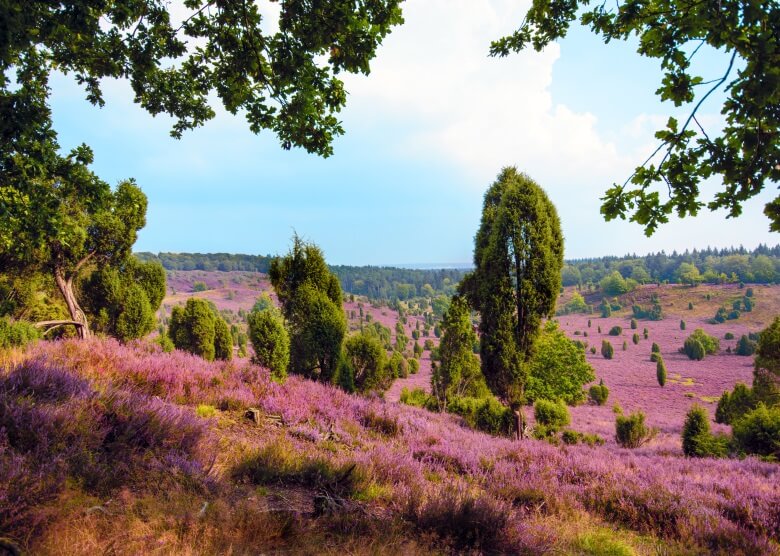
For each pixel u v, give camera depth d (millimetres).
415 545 3328
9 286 16656
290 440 6754
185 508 3027
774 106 2521
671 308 172625
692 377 66375
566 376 33125
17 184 5289
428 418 14109
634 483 6961
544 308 14023
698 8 2680
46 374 4797
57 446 3359
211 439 5113
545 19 4578
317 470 4727
